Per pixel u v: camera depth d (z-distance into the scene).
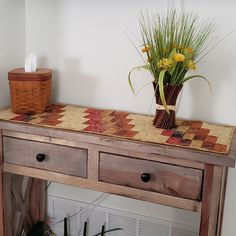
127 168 1.36
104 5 1.71
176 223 1.84
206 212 1.28
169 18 1.60
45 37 1.86
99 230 2.00
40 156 1.47
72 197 2.02
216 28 1.57
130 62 1.73
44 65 1.89
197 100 1.66
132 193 1.38
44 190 2.04
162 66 1.35
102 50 1.77
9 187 1.64
